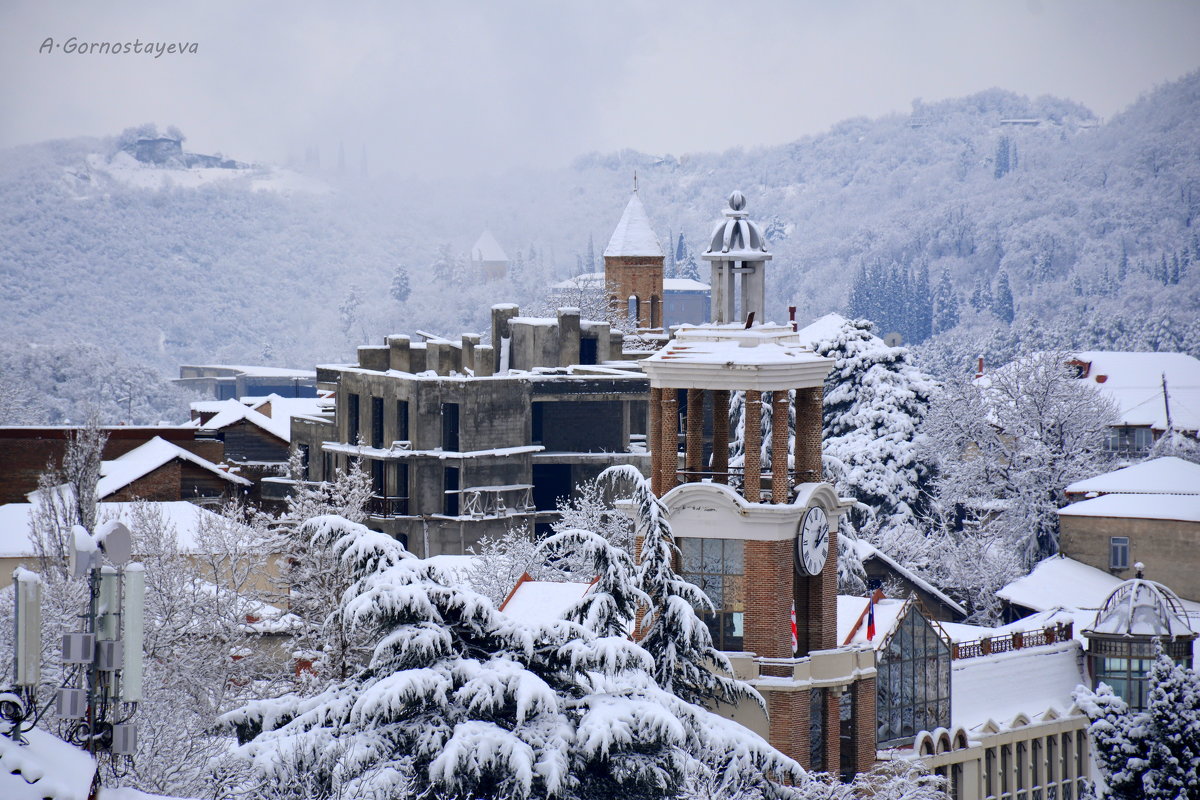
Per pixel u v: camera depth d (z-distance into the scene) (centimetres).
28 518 15988
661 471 10212
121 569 5525
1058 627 14650
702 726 7950
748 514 9838
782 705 9769
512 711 7538
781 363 9875
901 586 18112
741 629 10038
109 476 19600
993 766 12644
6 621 9181
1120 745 12512
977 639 14275
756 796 8119
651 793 7581
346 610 7506
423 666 7494
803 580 10306
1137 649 14100
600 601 8181
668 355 10119
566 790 7394
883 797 9994
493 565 14400
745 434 10006
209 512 15875
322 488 15862
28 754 4878
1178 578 19075
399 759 7288
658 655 8681
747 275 10244
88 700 5475
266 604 14112
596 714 7431
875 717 10962
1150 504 19425
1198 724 12338
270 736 7388
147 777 7244
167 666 11356
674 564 10075
